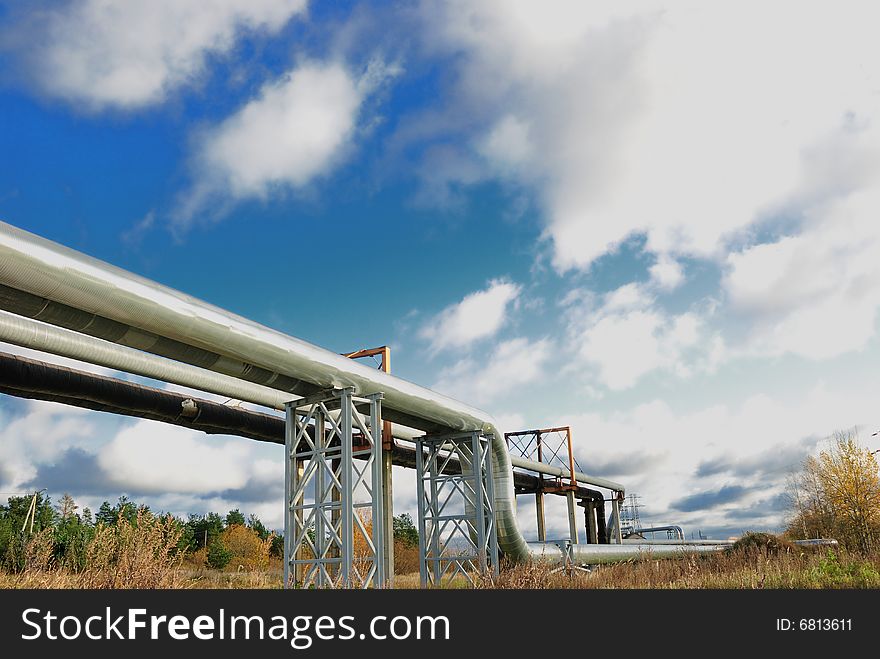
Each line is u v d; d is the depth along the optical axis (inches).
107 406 761.6
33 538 510.6
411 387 841.5
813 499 1950.1
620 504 2571.4
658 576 887.1
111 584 484.1
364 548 1421.0
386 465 946.7
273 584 786.8
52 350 654.5
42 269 465.7
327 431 959.0
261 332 637.9
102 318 549.0
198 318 573.9
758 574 799.7
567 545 1133.1
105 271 506.6
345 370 738.2
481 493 965.8
